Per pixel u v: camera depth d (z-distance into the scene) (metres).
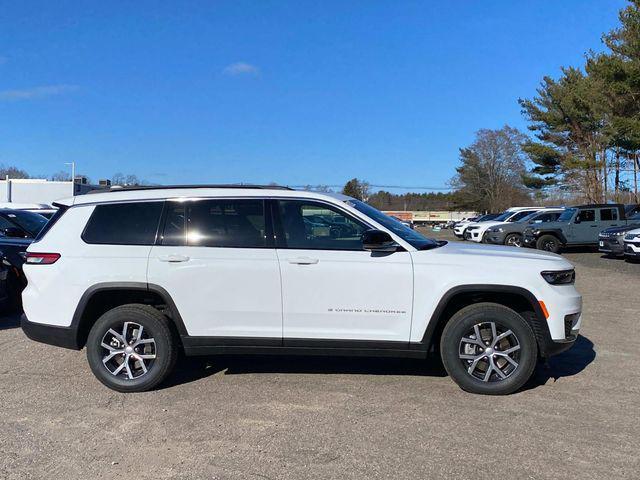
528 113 46.94
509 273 4.88
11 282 8.62
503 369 4.97
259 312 4.99
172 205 5.23
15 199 31.80
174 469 3.63
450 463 3.69
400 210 113.12
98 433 4.20
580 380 5.39
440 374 5.58
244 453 3.85
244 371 5.71
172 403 4.82
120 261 5.09
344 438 4.08
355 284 4.93
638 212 20.84
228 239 5.10
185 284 5.02
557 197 50.31
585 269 14.79
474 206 82.50
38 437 4.13
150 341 5.08
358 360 6.09
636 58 27.41
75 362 6.08
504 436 4.10
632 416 4.48
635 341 6.94
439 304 4.89
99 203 5.32
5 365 5.97
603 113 34.31
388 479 3.48
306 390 5.12
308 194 5.20
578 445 3.95
